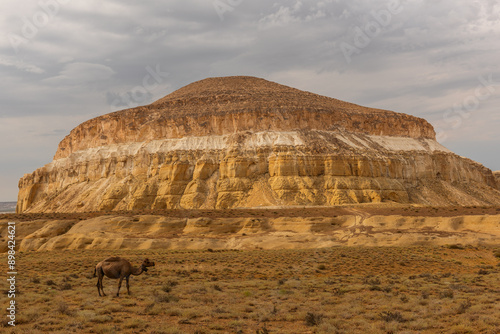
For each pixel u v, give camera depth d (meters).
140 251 60.94
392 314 17.80
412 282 29.36
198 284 28.00
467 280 30.64
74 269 38.56
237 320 17.31
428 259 45.78
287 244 66.19
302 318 17.91
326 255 49.25
